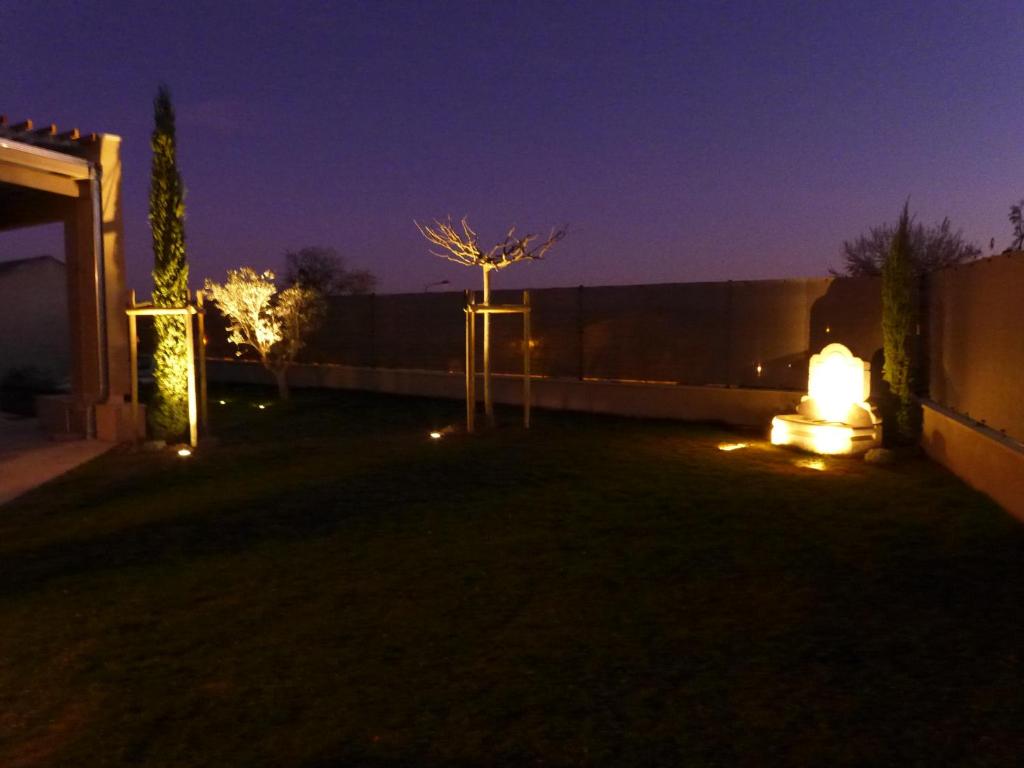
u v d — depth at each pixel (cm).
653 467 1054
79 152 1316
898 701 407
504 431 1378
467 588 593
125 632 525
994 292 855
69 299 1365
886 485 926
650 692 423
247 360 2406
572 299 1688
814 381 1227
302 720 404
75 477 1056
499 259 1394
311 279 3919
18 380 2303
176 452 1221
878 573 610
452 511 827
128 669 470
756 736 377
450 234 1384
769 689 423
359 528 766
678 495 886
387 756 369
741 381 1475
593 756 364
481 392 1858
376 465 1086
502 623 524
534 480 975
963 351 986
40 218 1414
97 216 1301
